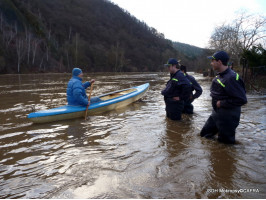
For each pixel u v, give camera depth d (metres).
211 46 29.86
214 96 3.22
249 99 7.62
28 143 3.39
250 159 2.77
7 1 37.91
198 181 2.25
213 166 2.58
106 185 2.19
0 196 2.02
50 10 58.41
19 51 30.70
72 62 44.06
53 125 4.41
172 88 4.66
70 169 2.54
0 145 3.31
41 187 2.17
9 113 5.38
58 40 49.78
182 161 2.72
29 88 11.17
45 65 35.69
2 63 27.98
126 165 2.63
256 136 3.65
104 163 2.69
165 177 2.34
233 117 3.14
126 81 17.72
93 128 4.20
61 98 7.74
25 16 42.97
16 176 2.40
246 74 11.42
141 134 3.82
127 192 2.06
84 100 5.03
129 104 6.82
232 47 25.11
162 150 3.09
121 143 3.38
